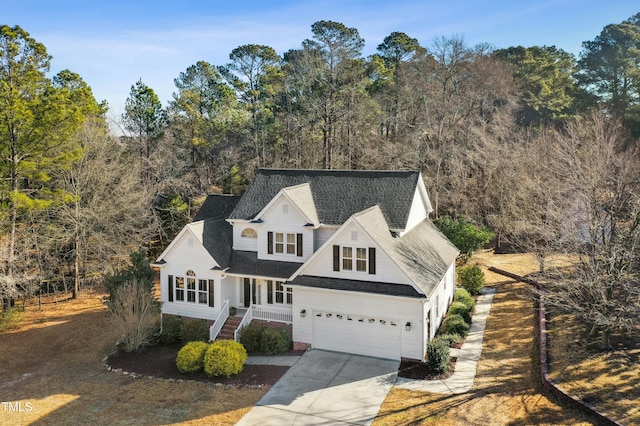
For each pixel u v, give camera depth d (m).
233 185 55.62
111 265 39.97
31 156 34.59
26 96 33.84
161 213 47.91
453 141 52.06
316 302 24.44
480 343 24.42
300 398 19.56
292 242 27.56
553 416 16.92
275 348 24.42
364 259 23.72
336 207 28.52
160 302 28.62
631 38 59.84
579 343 22.20
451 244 32.47
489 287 34.50
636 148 41.12
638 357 20.19
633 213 21.22
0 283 31.25
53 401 20.23
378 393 19.77
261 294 27.67
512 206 37.38
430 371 21.44
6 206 32.41
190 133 57.78
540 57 70.81
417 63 63.75
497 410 17.72
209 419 18.12
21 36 32.88
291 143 60.81
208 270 27.34
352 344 23.94
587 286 21.64
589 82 62.78
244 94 68.44
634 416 16.00
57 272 43.22
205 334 26.44
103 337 28.73
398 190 28.45
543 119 64.75
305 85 61.12
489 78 58.75
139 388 21.25
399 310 22.66
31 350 27.45
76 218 37.22
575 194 25.64
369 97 61.97
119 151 43.94
